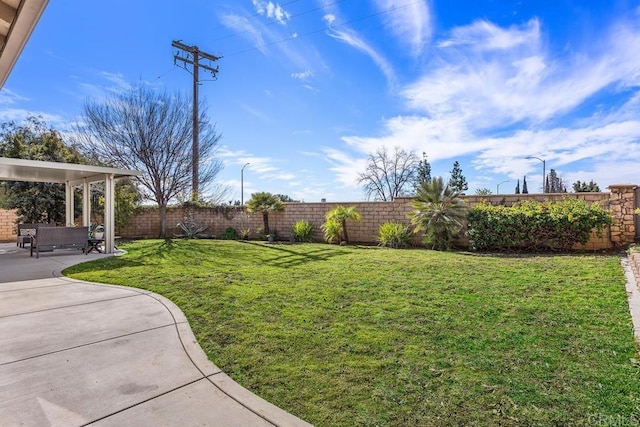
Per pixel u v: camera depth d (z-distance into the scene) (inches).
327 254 354.6
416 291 191.5
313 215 530.0
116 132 621.6
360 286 206.4
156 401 91.1
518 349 117.0
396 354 116.6
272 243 480.4
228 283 220.7
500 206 369.4
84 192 436.8
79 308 170.7
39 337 134.1
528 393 91.4
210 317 156.9
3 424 81.0
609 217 319.9
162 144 633.0
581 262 261.6
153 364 112.1
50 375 104.5
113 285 221.0
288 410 87.3
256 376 104.2
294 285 212.5
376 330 137.6
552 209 339.6
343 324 144.8
